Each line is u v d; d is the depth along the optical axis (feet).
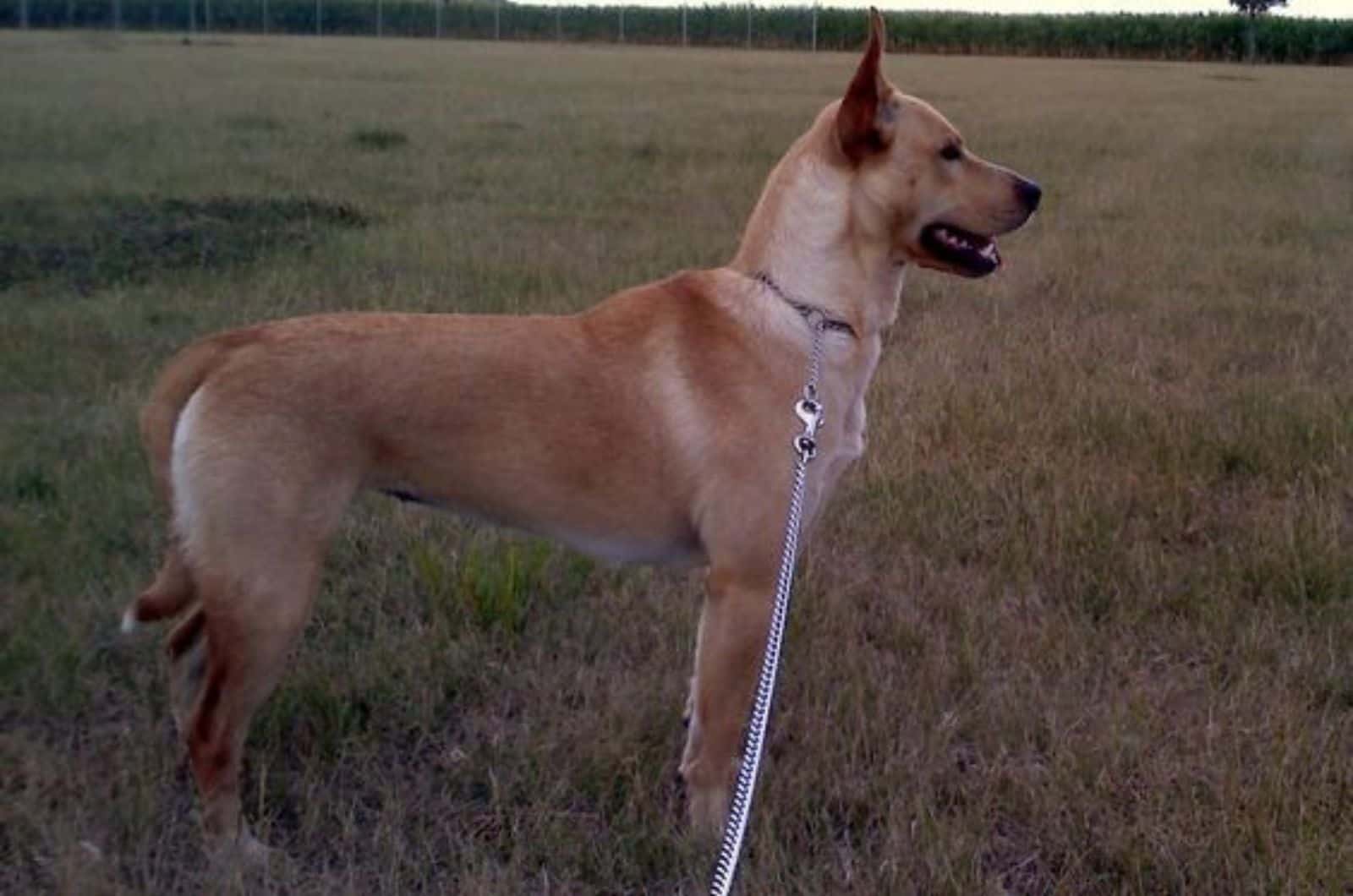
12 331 12.10
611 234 17.35
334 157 23.82
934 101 41.24
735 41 96.37
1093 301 15.11
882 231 6.79
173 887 6.24
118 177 20.54
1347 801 6.70
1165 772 6.91
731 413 6.51
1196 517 9.61
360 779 6.97
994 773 6.91
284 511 6.27
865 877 6.34
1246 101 45.32
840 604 8.43
